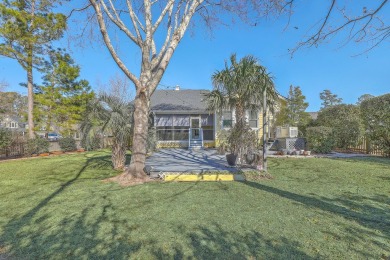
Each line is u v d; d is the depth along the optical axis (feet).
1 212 12.77
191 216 11.94
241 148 26.18
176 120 54.19
